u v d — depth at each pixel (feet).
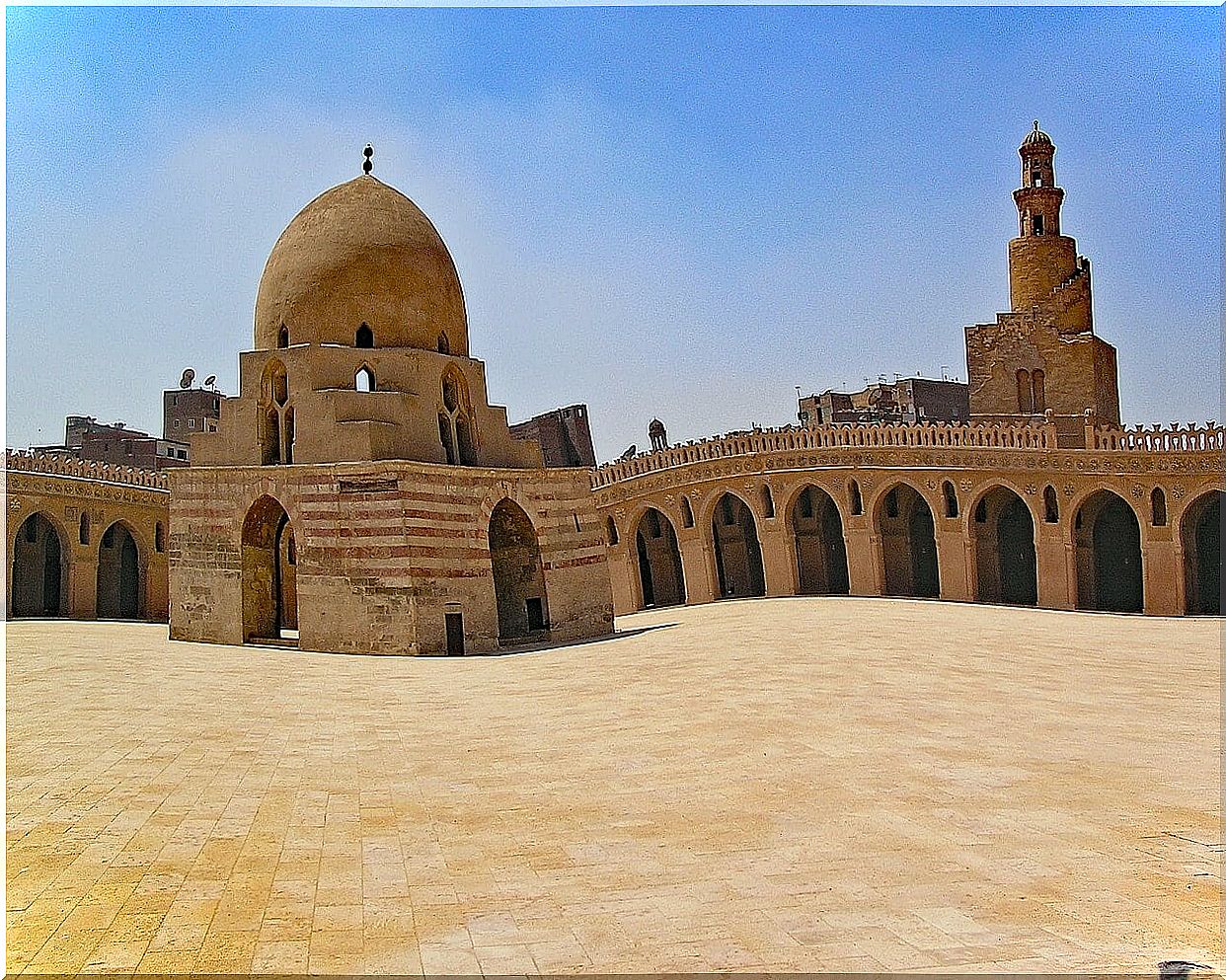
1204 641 111.45
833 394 221.05
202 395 237.66
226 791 50.44
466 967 30.48
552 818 46.11
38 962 31.04
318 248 123.95
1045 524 163.22
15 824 44.04
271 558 123.54
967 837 42.06
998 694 75.00
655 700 74.54
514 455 132.98
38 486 152.15
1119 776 51.62
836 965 30.04
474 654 110.73
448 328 129.18
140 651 104.47
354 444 113.29
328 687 84.38
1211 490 152.35
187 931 33.35
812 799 47.62
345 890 37.06
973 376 203.92
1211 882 36.68
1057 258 210.18
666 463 183.11
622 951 31.35
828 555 190.70
